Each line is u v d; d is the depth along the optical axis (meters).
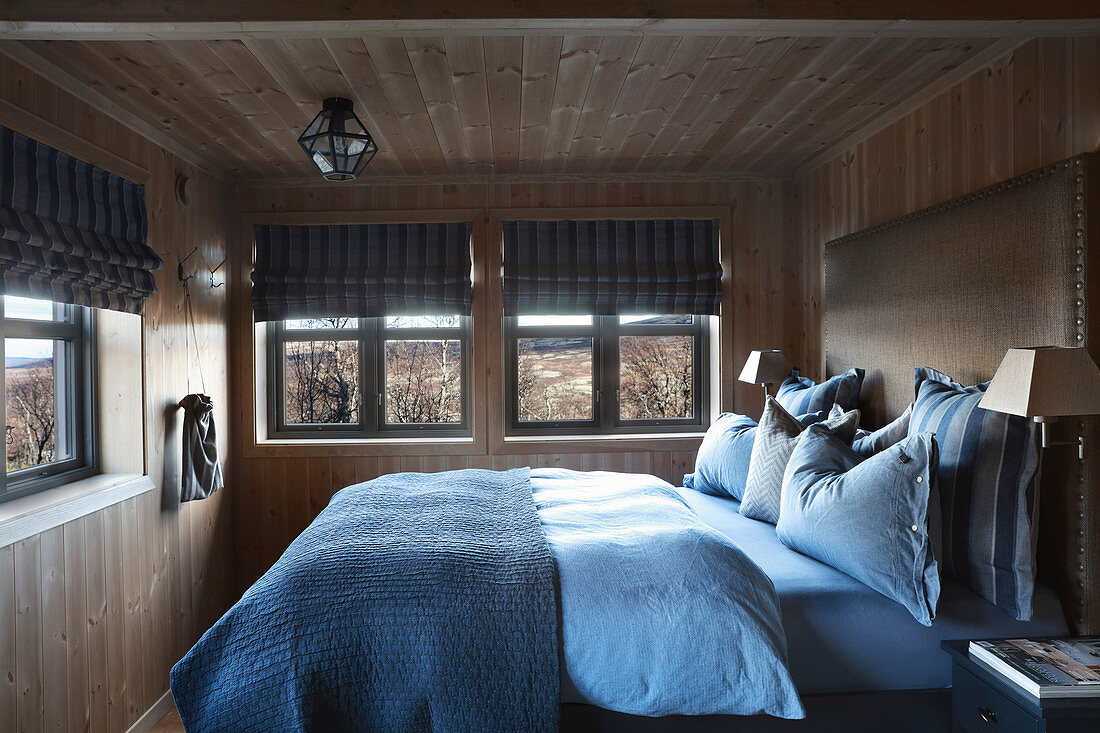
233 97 2.97
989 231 2.55
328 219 4.34
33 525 2.40
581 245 4.40
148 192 3.28
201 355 3.86
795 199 4.44
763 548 2.52
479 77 2.79
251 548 4.31
